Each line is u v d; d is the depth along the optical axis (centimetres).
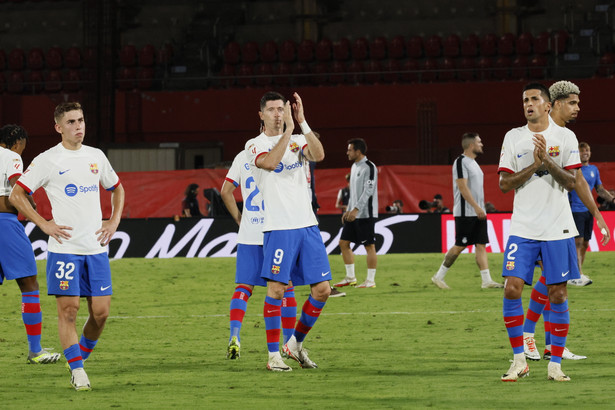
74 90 5756
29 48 6322
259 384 1209
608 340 1559
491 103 4997
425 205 3459
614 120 4831
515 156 1230
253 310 2123
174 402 1093
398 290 2439
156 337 1711
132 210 3734
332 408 1041
